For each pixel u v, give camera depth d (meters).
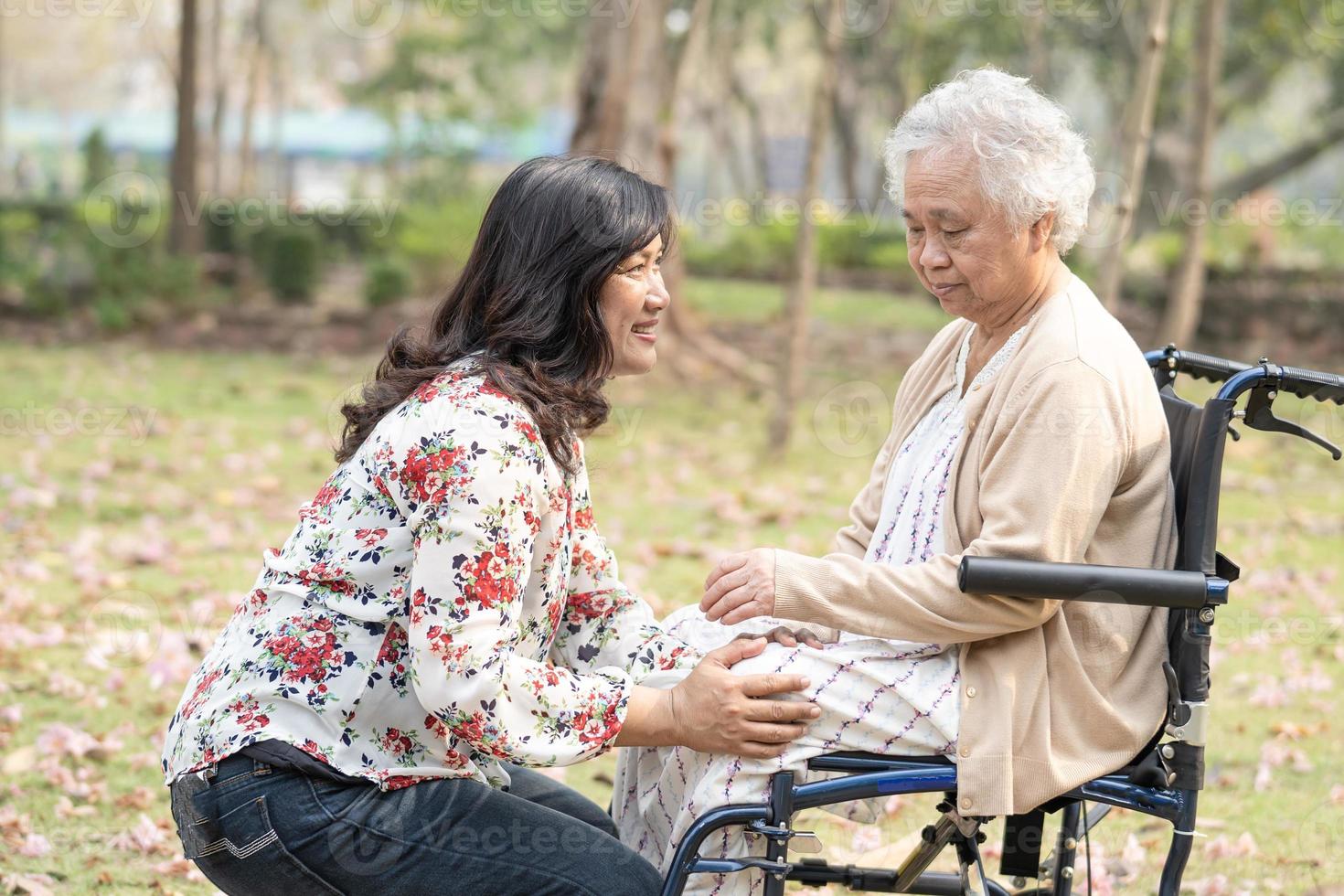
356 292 17.23
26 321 14.11
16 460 7.53
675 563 5.75
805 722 2.07
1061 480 1.99
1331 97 21.27
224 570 5.44
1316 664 4.41
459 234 15.05
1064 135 2.08
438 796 1.98
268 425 9.06
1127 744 2.06
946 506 2.14
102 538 5.98
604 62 11.02
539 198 2.05
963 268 2.10
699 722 2.03
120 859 2.96
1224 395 2.01
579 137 11.14
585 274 2.04
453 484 1.91
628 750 2.41
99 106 53.53
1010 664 2.05
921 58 22.38
